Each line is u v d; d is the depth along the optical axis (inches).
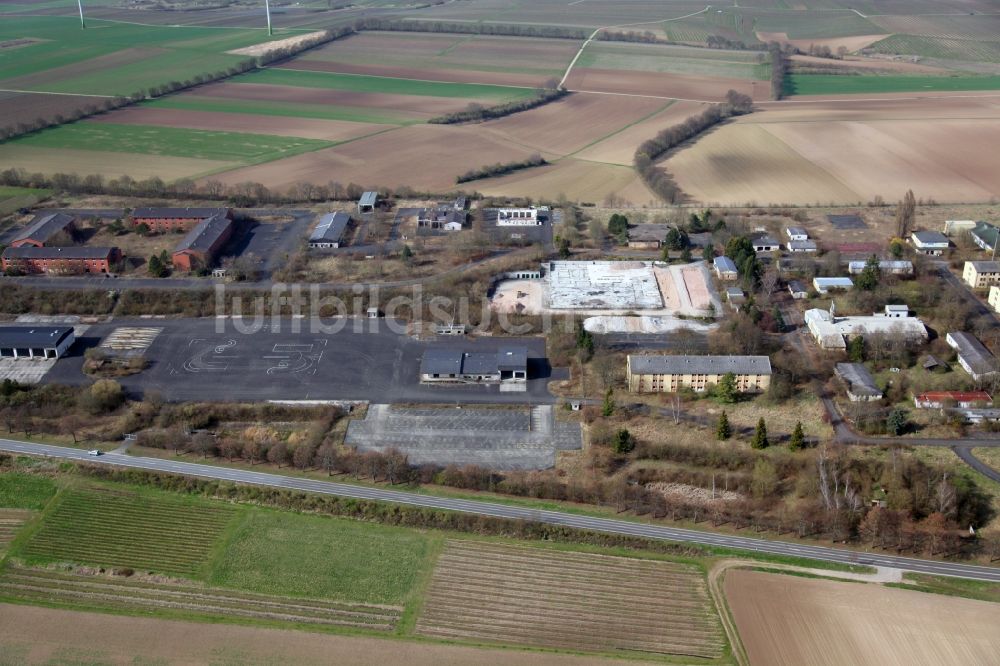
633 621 6107.3
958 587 6284.5
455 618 6161.4
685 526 6963.6
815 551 6673.2
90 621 6136.8
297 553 6771.7
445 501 7249.0
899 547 6638.8
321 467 7647.6
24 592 6407.5
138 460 7760.8
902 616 6048.2
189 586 6466.5
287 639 5974.4
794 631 5959.6
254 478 7534.5
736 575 6456.7
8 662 5807.1
